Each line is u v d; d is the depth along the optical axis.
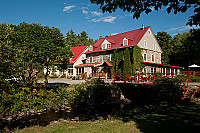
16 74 9.73
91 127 8.00
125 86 20.59
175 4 5.79
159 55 35.62
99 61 35.50
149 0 6.22
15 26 12.76
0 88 9.17
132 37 32.84
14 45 10.88
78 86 16.48
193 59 41.47
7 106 9.79
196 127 7.32
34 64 11.70
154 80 16.38
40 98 11.87
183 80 15.67
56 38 14.22
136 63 28.30
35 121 10.07
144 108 13.22
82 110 13.87
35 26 13.43
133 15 6.60
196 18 5.57
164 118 9.28
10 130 8.23
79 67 36.50
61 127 8.23
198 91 16.95
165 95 14.86
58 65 15.39
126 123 8.62
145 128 7.50
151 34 33.44
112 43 34.25
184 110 10.94
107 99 17.20
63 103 13.87
